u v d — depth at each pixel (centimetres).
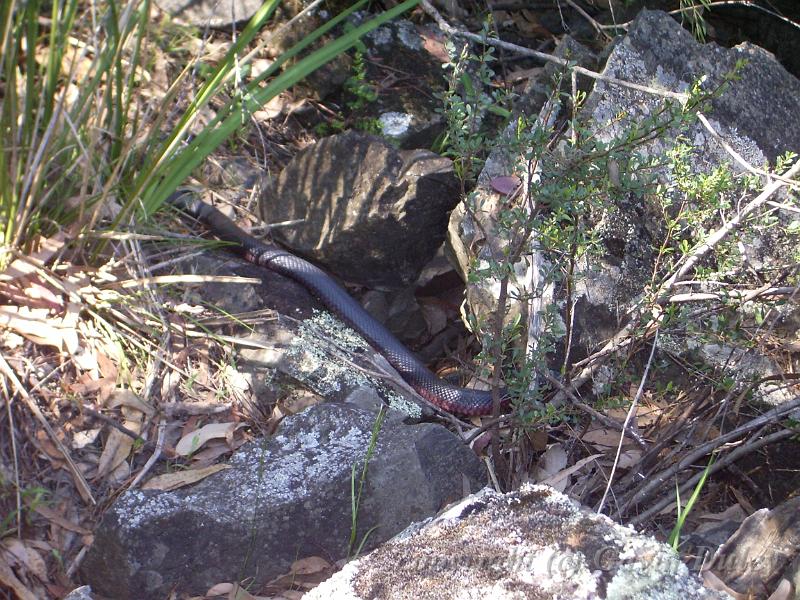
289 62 266
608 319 214
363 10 277
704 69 237
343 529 188
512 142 180
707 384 206
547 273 201
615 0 293
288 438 196
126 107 215
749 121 236
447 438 194
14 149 197
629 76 230
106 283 209
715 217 220
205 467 194
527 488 165
